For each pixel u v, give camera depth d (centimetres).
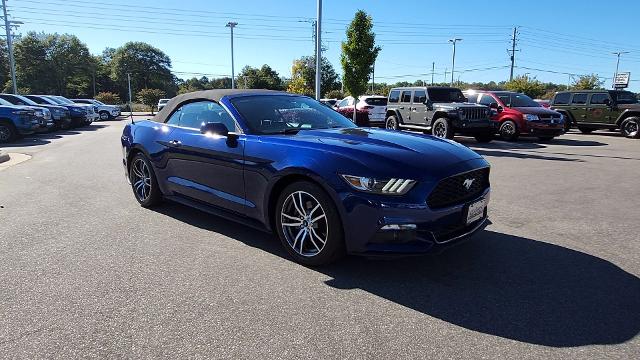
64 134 1911
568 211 589
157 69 12019
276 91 531
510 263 404
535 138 1702
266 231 426
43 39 9219
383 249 347
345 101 2239
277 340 279
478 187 396
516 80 5081
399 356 263
